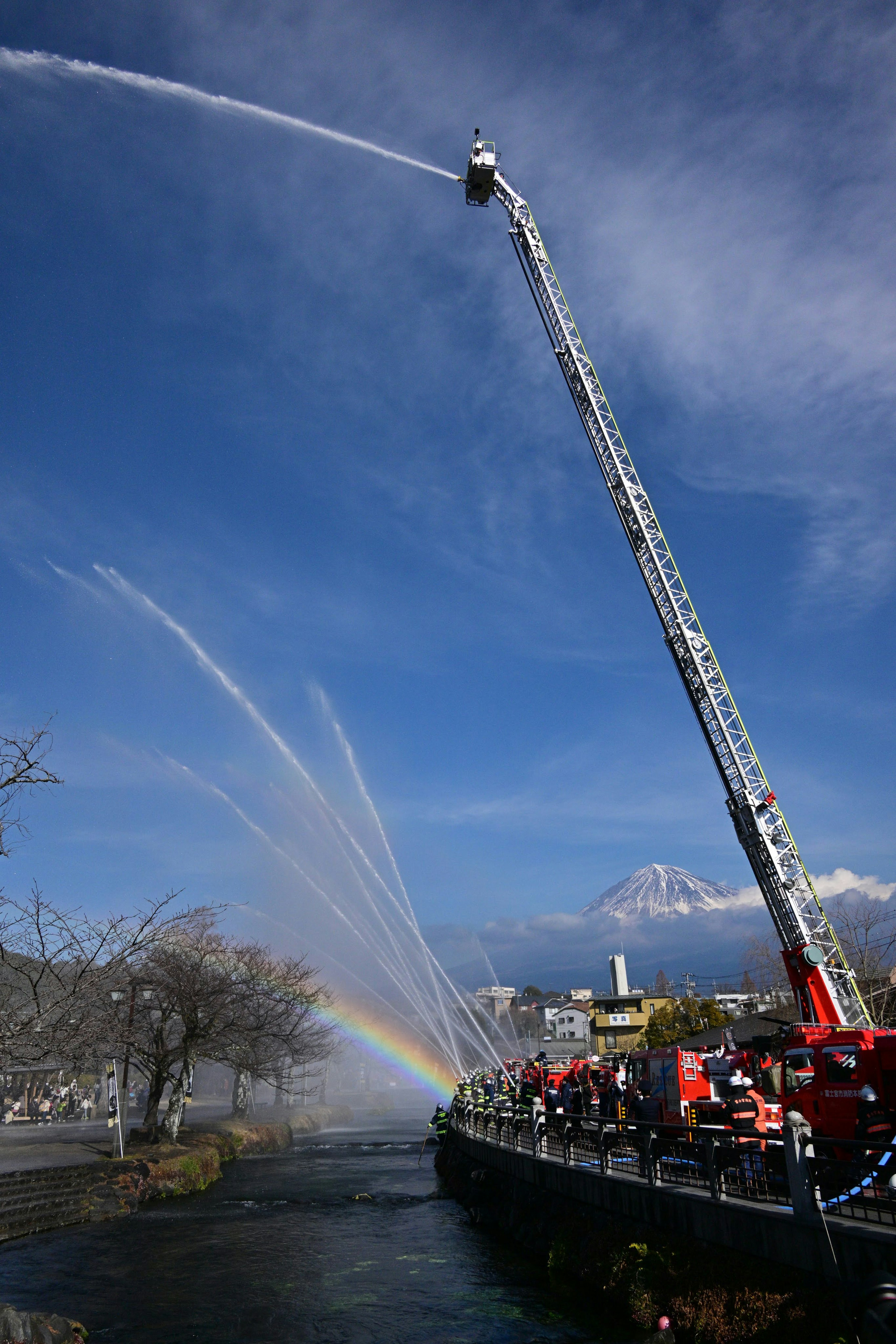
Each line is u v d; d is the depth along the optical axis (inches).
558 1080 1117.1
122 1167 1205.1
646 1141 627.8
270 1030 1808.6
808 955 1213.7
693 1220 549.6
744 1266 486.9
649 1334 536.4
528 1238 831.7
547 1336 596.1
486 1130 1141.1
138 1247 922.1
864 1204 426.6
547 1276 756.0
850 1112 605.0
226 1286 770.2
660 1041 2591.0
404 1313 675.4
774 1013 1818.4
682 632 1465.3
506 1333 608.7
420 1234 985.5
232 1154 1670.8
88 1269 829.8
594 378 1652.3
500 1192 1005.2
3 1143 1455.5
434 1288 747.4
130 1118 2046.0
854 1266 406.3
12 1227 946.1
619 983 3833.7
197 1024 1523.1
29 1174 1079.6
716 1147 547.8
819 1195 451.2
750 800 1344.7
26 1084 1968.5
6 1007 645.9
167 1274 814.5
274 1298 729.6
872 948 1973.4
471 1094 1423.5
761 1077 694.5
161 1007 1503.4
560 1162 804.0
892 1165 425.7
